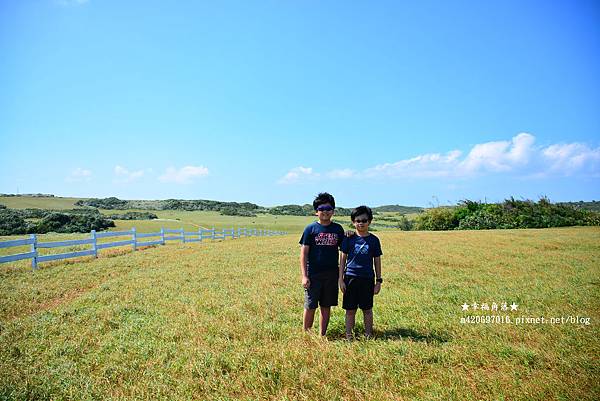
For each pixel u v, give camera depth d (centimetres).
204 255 1762
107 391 418
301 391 391
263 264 1429
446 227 3938
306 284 580
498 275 1064
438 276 1078
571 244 1753
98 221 4912
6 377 449
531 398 362
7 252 1947
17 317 754
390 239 2303
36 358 520
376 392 382
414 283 980
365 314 583
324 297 585
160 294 922
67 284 1078
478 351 481
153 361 489
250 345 535
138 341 566
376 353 477
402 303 769
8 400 400
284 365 439
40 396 417
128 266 1420
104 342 574
